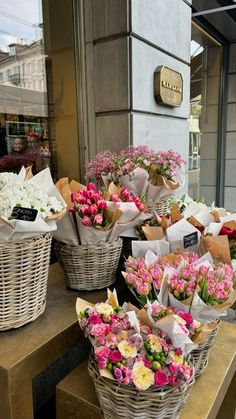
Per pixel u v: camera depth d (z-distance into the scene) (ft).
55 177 6.87
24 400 2.98
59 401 3.27
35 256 3.08
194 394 3.21
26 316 3.27
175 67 8.14
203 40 11.85
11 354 2.92
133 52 6.42
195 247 4.14
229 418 4.37
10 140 5.99
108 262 3.99
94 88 6.90
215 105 13.32
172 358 2.62
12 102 5.95
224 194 14.61
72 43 6.70
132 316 2.83
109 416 2.79
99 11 6.54
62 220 3.63
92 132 7.06
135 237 4.66
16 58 5.92
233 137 13.94
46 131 6.59
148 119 7.17
